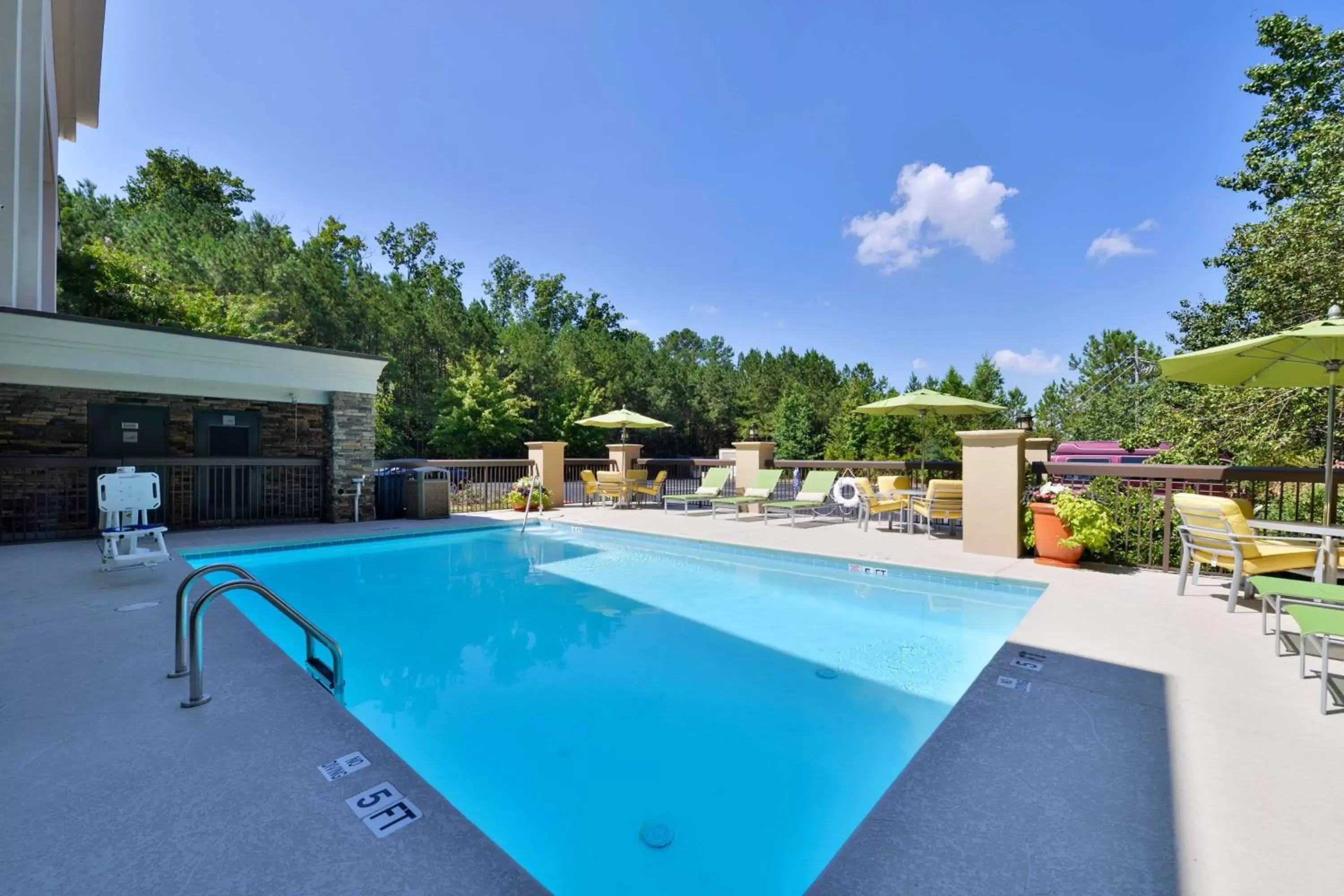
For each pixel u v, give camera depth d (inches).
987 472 266.8
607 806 98.6
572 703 138.6
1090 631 151.3
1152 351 1147.9
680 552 324.8
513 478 534.6
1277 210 458.6
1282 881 61.6
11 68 296.8
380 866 64.4
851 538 322.7
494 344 1118.4
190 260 817.5
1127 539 241.8
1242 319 504.1
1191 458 451.2
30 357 292.4
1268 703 108.1
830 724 127.0
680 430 1333.7
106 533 218.2
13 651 134.6
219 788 80.0
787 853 86.4
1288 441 392.5
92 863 64.3
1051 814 74.5
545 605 223.3
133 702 107.5
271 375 364.8
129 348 317.4
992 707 106.7
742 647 176.2
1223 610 171.5
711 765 111.3
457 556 320.5
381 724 128.5
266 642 142.6
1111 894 59.9
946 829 71.6
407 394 991.0
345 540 330.3
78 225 729.6
